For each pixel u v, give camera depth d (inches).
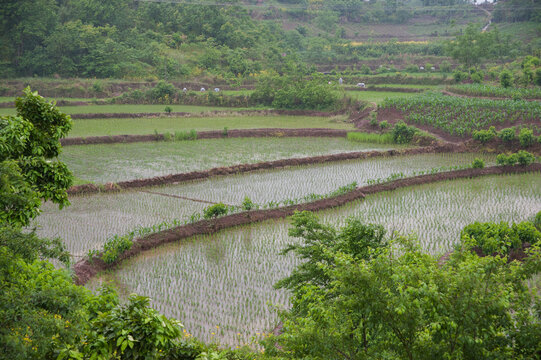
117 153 1712.6
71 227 1027.9
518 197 1262.3
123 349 319.0
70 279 590.6
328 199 1224.8
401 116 2193.7
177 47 3853.3
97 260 856.3
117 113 2410.2
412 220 1107.9
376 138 1974.7
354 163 1641.2
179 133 1968.5
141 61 3459.6
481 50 3489.2
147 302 352.8
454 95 2682.1
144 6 4242.1
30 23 3412.9
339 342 370.9
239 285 806.5
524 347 339.0
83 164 1547.7
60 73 3294.8
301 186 1366.9
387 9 6250.0
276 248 963.3
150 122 2294.5
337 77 3708.2
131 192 1298.0
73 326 342.6
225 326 679.7
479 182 1407.5
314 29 5659.5
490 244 850.8
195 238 1013.2
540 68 2657.5
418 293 326.0
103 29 3693.4
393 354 359.6
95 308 447.2
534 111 1966.0
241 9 4842.5
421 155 1758.1
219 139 2003.0
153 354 338.3
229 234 1039.0
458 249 426.3
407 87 3208.7
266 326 681.6
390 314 339.6
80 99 2832.2
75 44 3383.4
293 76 2901.1
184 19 4217.5
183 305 736.3
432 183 1405.0
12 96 2837.1
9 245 381.1
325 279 594.2
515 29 5039.4
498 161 1518.2
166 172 1454.2
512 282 361.4
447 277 341.4
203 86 3223.4
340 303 367.2
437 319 323.9
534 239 882.1
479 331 323.0
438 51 4515.3
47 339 321.1
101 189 1283.2
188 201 1227.9
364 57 4530.0
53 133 550.3
